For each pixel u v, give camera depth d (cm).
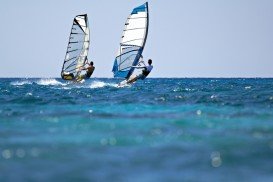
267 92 13788
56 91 15075
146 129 5684
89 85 19162
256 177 3497
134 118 6850
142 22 15825
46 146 4581
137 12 15900
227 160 4000
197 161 3966
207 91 14712
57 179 3428
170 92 13938
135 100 10600
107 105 9356
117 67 16388
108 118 6856
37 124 6156
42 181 3378
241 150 4381
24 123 6256
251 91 14600
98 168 3734
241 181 3397
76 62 18200
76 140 4909
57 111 7988
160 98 11131
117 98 11312
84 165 3831
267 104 9319
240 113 7500
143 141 4859
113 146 4594
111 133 5375
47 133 5378
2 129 5691
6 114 7419
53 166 3800
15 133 5378
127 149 4456
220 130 5556
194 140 4900
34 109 8394
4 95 12738
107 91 14588
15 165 3838
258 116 7025
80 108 8669
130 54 16025
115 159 4038
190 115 7262
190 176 3512
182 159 4034
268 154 4212
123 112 7819
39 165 3838
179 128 5750
